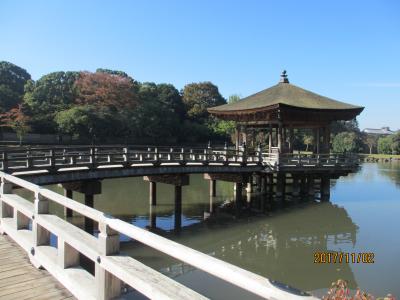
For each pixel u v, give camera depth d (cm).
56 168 1334
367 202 2309
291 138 2716
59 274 482
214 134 5684
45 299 443
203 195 2478
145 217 1786
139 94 5447
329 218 1856
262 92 2842
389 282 1008
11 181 725
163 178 1834
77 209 441
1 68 5606
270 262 1225
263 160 2233
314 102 2527
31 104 4494
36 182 1242
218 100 6888
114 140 4647
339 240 1484
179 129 5450
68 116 4203
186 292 307
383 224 1734
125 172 1588
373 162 6406
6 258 590
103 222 389
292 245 1427
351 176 4003
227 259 1259
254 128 2906
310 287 1002
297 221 1802
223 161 2003
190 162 1892
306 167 2264
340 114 2481
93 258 402
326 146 2633
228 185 3031
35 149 1297
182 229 1619
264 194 2320
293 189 2441
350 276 1066
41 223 547
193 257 265
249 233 1597
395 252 1302
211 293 888
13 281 498
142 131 4994
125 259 376
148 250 1244
